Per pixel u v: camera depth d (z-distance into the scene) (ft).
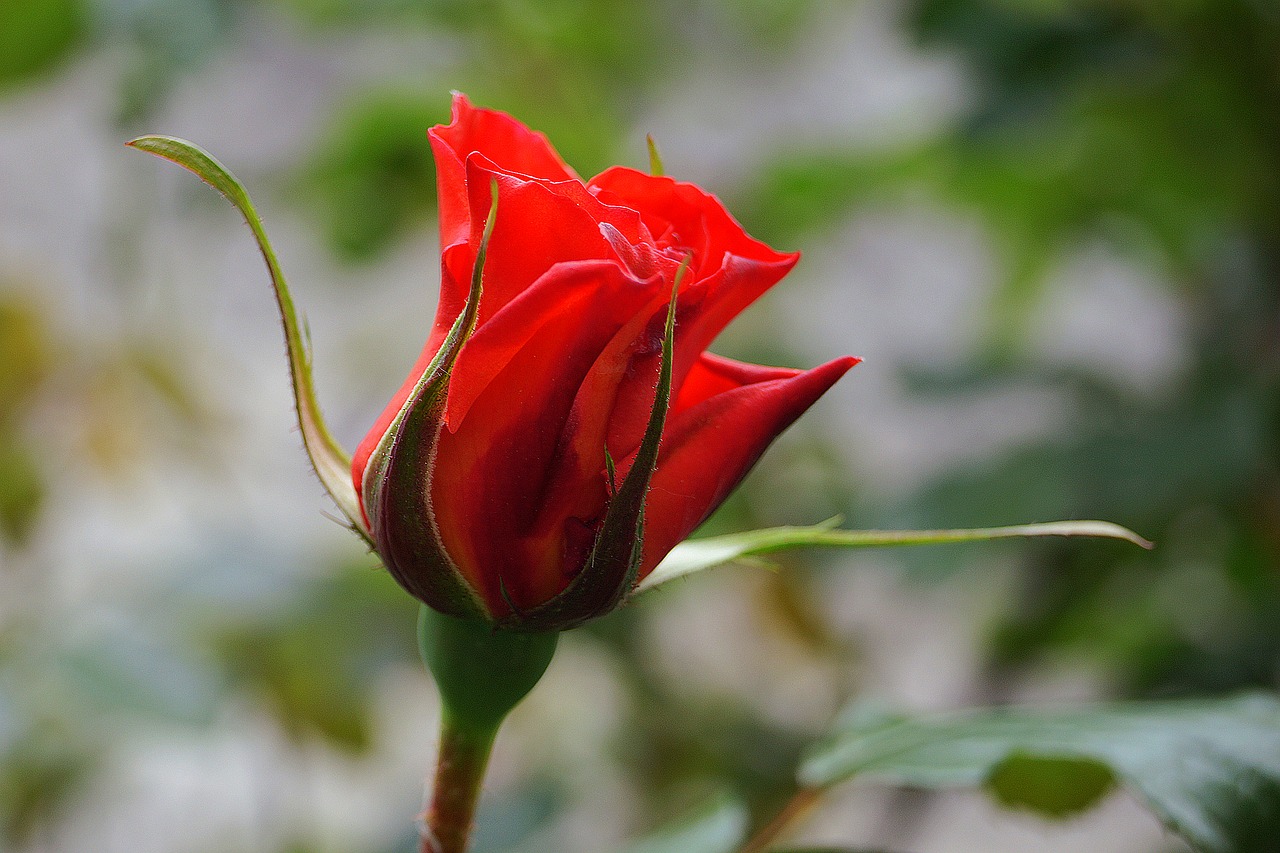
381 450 1.22
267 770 2.67
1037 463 1.91
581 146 2.44
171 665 1.99
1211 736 1.32
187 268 2.67
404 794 2.50
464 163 1.22
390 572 1.24
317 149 2.35
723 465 1.22
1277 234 1.96
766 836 1.38
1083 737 1.34
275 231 2.99
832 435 2.61
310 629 2.04
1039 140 2.10
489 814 1.89
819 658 2.61
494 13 2.38
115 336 2.41
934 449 2.86
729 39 2.87
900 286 3.27
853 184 2.41
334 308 3.13
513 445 1.21
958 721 1.38
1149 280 2.60
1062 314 2.82
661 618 2.61
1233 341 1.96
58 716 1.99
